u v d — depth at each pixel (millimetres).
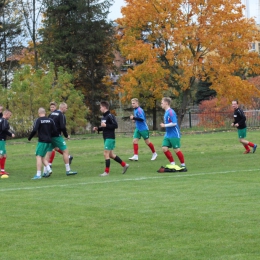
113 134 18500
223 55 46250
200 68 47188
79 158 26016
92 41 55844
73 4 55688
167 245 8438
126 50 48250
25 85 47125
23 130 47844
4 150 19656
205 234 9023
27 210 11609
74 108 49969
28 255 8102
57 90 48500
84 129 55219
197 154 25703
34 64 62375
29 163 24391
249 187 14039
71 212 11234
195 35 46531
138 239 8859
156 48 47031
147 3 47156
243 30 46719
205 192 13375
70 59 56031
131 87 48781
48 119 18406
